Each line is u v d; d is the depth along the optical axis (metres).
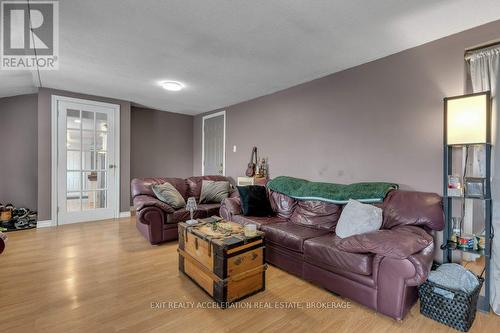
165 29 2.14
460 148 2.16
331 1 1.77
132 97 4.38
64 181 4.05
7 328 1.57
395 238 1.71
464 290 1.65
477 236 1.98
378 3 1.79
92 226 3.98
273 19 1.99
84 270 2.41
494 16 1.93
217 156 5.20
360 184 2.60
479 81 2.04
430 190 2.32
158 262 2.64
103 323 1.64
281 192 3.21
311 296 2.02
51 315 1.71
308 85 3.42
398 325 1.67
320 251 2.06
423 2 1.78
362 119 2.83
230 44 2.40
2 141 4.14
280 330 1.61
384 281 1.72
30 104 4.20
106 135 4.45
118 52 2.59
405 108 2.49
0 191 4.14
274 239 2.52
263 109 4.14
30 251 2.87
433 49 2.31
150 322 1.66
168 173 5.63
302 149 3.50
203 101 4.57
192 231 2.21
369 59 2.71
